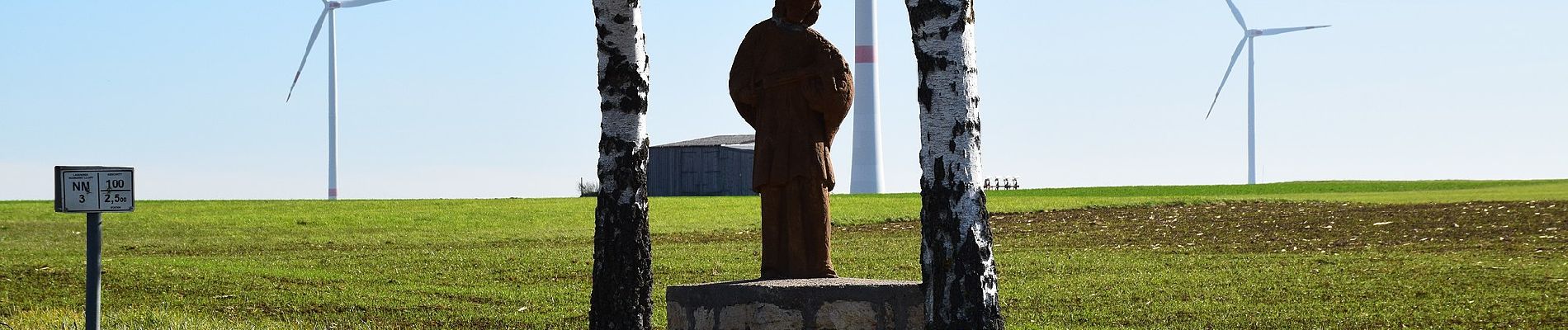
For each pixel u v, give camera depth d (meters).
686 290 13.46
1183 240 31.81
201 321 19.64
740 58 14.48
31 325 19.02
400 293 23.27
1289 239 31.02
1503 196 45.25
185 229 39.75
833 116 14.00
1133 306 20.17
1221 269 24.91
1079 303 20.73
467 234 37.66
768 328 12.82
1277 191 70.19
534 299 22.27
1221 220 36.75
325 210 46.94
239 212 45.81
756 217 42.94
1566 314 17.84
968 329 12.18
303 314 21.09
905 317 12.68
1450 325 17.58
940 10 12.31
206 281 24.80
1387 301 19.75
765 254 14.14
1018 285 23.27
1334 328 17.69
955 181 12.27
